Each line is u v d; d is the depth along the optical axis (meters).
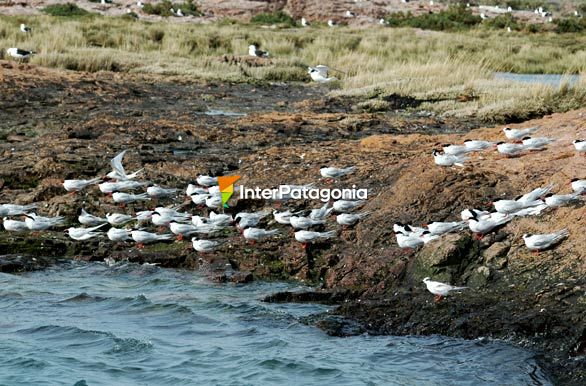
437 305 12.56
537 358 11.27
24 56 34.31
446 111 27.38
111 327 13.29
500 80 30.91
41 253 16.45
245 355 12.13
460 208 15.60
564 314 11.77
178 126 24.17
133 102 28.28
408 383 10.98
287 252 15.65
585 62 40.75
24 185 19.41
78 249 16.50
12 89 28.20
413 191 16.12
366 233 15.54
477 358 11.44
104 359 12.18
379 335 12.38
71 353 12.41
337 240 15.62
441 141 21.19
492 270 13.46
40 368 11.91
